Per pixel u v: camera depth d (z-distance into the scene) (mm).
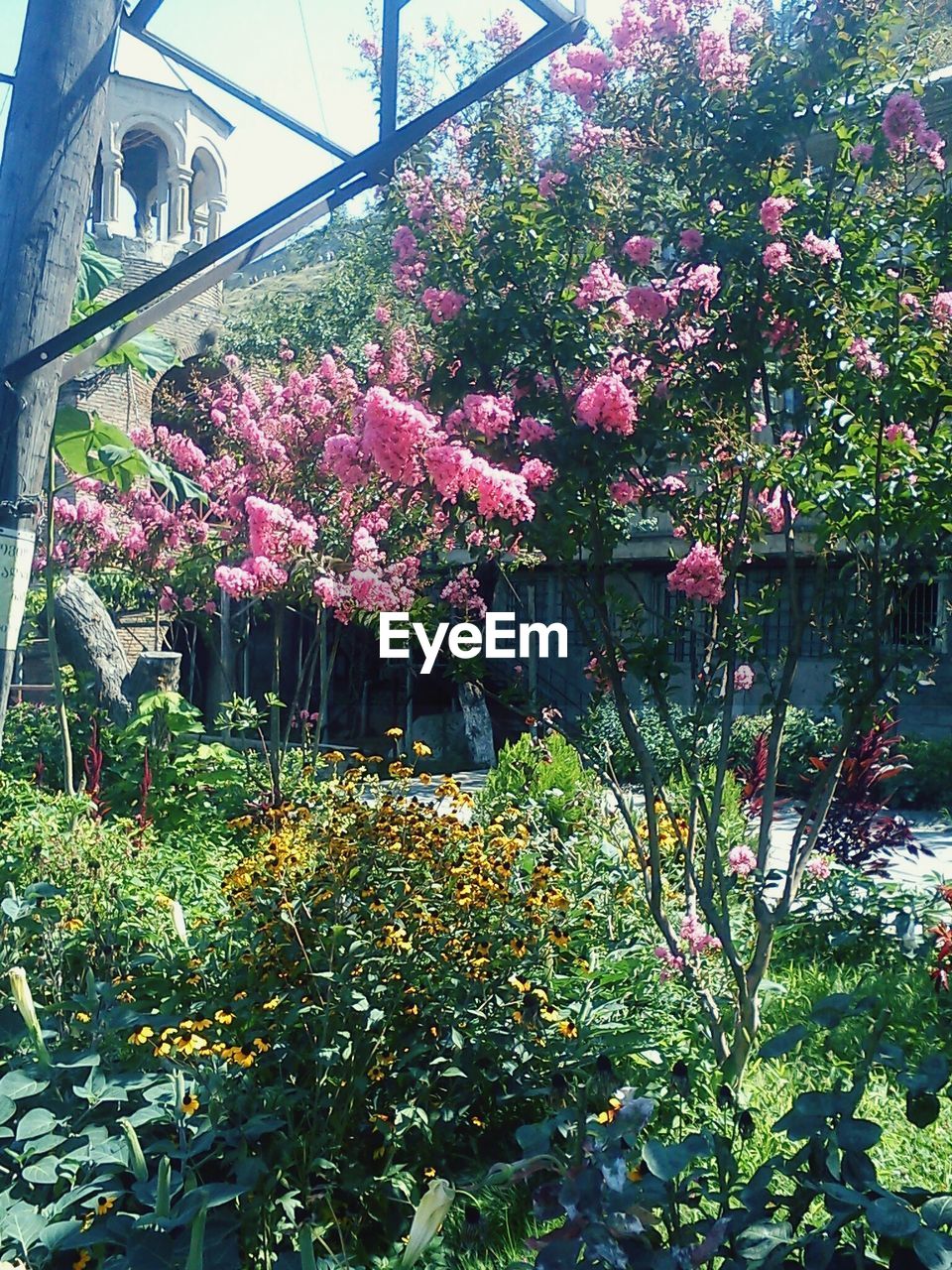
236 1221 2816
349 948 3639
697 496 4527
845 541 4449
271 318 19594
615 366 4141
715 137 4133
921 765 12523
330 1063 3355
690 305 4102
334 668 20859
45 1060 3141
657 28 4117
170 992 3887
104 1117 3172
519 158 4508
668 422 4113
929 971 5367
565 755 7957
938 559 4137
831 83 4066
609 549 4195
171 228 19625
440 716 18547
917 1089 2023
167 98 19344
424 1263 3131
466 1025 3760
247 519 8820
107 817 7465
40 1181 2707
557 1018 3977
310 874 3863
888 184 4238
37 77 4129
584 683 15047
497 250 4230
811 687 14703
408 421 3904
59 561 9508
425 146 4723
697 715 4359
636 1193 1886
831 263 3988
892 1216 1772
